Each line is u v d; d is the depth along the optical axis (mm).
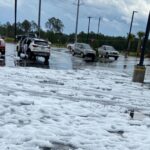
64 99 12227
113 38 86938
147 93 16234
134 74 20672
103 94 14500
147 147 7664
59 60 32844
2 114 9195
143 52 20547
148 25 20297
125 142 7938
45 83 15641
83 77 19859
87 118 9781
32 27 84688
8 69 19328
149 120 10414
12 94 12078
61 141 7586
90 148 7312
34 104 10727
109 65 34156
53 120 9172
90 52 40656
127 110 11625
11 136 7441
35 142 7266
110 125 9305
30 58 28766
